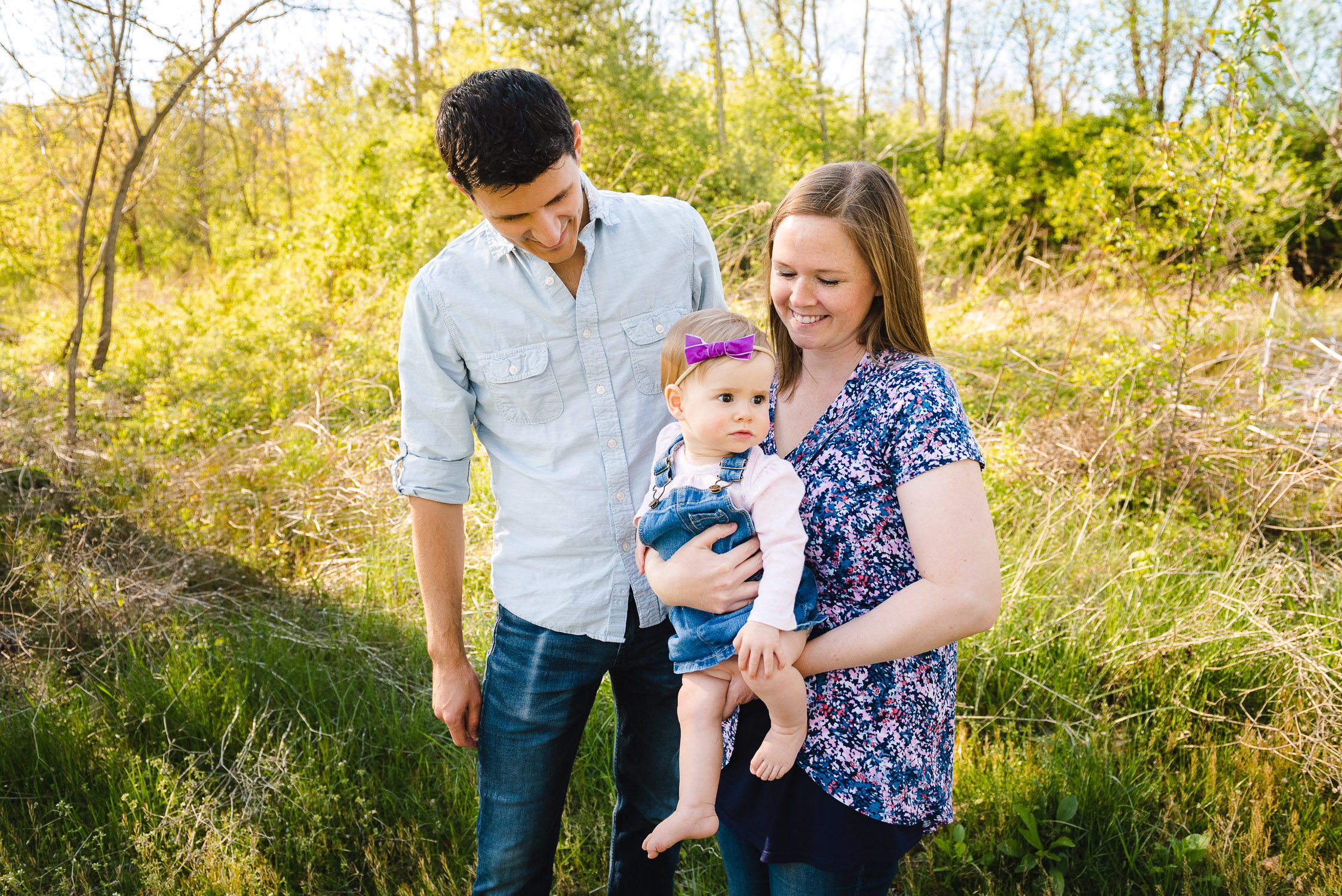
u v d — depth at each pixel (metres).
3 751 2.90
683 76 12.70
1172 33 13.55
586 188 1.79
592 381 1.84
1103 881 2.41
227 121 14.75
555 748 1.93
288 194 17.27
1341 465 4.24
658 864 2.12
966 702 3.08
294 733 3.01
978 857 2.53
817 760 1.47
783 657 1.42
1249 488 4.27
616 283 1.83
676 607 1.63
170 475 5.17
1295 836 2.48
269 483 5.04
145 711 3.05
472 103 1.52
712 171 7.53
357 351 6.78
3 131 10.91
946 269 10.15
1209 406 4.86
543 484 1.88
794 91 14.90
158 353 8.20
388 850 2.60
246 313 9.09
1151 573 3.54
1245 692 2.99
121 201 7.68
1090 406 5.12
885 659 1.38
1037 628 3.27
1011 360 6.16
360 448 5.11
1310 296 9.31
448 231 9.64
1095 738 2.83
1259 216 7.20
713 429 1.54
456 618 1.94
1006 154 15.37
